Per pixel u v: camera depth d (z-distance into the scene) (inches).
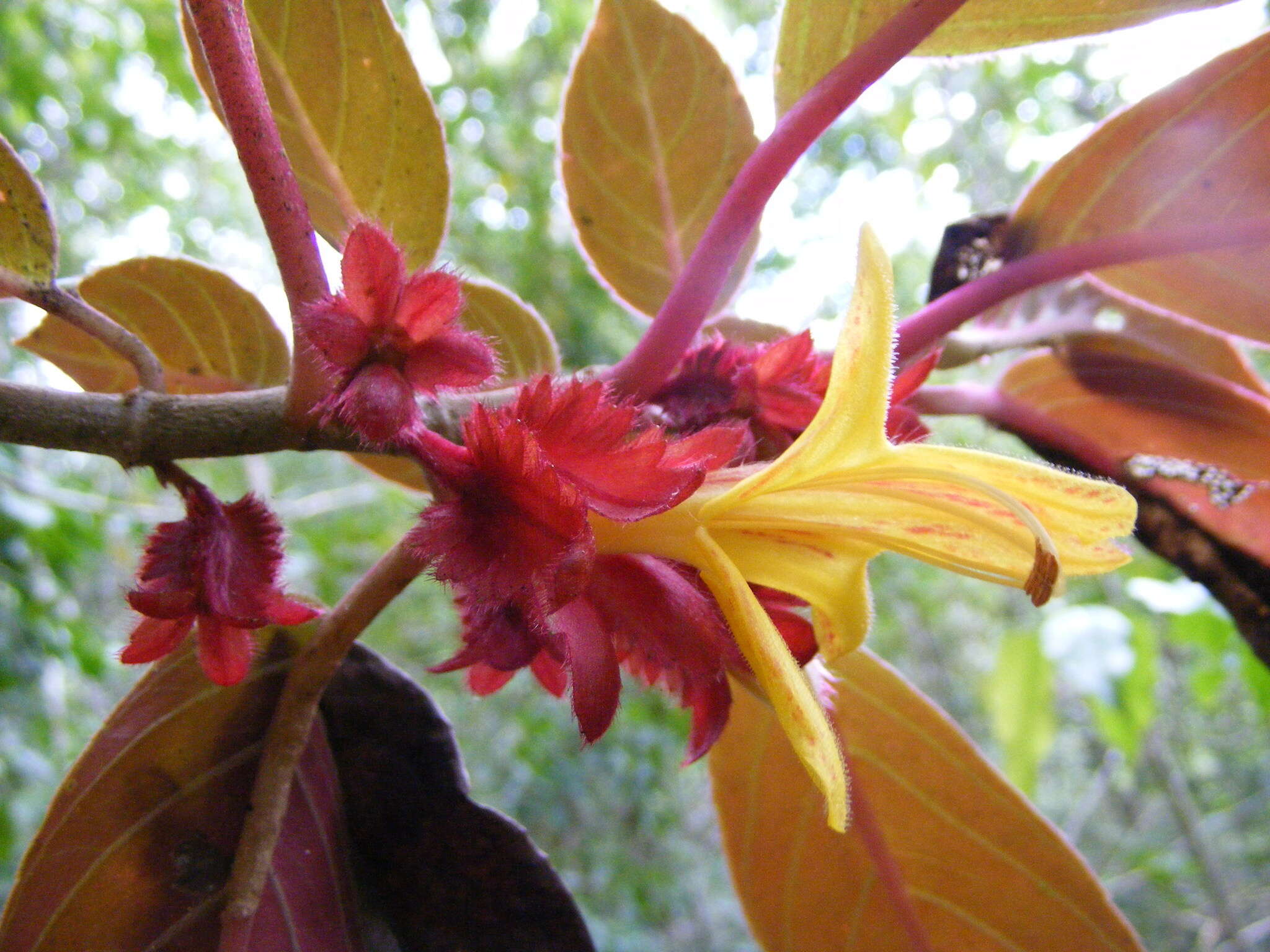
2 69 36.8
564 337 42.9
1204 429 8.1
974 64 7.0
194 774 5.9
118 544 31.6
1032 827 7.1
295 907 5.9
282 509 33.5
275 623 5.0
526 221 48.3
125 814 5.7
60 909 5.5
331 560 40.9
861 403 4.3
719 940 46.6
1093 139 7.0
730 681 7.3
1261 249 7.0
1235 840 53.7
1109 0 6.4
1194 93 6.7
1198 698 23.5
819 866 7.4
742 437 4.5
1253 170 6.8
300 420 4.8
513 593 4.1
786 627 5.2
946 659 68.4
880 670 7.4
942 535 4.8
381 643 47.1
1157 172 7.0
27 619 25.4
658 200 8.1
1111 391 8.4
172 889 5.7
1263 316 7.3
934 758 7.3
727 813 7.5
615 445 4.3
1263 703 19.1
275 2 6.0
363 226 4.3
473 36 50.1
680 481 4.1
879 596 57.2
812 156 56.2
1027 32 6.7
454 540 4.3
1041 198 7.4
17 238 5.0
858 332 4.2
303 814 6.2
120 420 4.8
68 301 5.1
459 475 4.4
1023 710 23.1
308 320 4.3
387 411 4.2
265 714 6.2
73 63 41.0
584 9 50.3
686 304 5.4
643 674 5.3
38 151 43.2
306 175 6.5
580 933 6.2
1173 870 44.8
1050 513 4.6
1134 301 7.7
